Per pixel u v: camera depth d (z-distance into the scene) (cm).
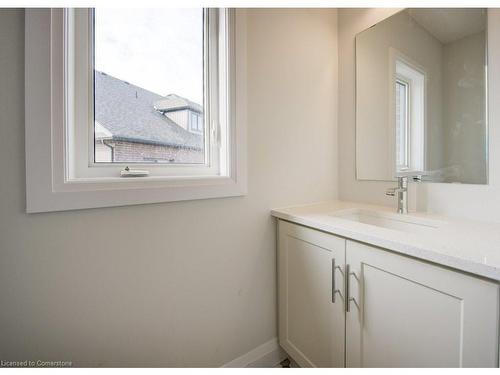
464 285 61
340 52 156
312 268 107
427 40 114
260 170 125
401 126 126
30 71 72
